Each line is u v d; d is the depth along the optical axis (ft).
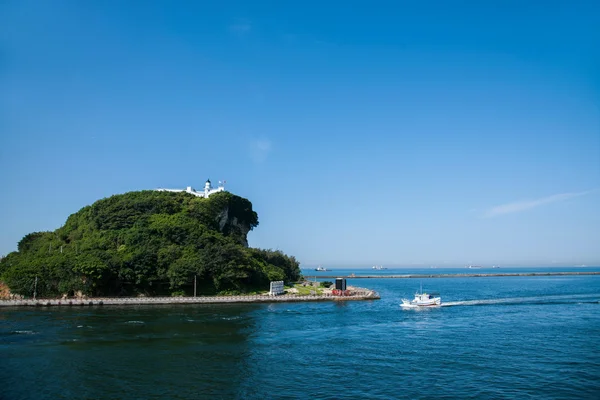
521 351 212.84
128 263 474.08
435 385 160.86
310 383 162.81
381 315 341.21
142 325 285.23
